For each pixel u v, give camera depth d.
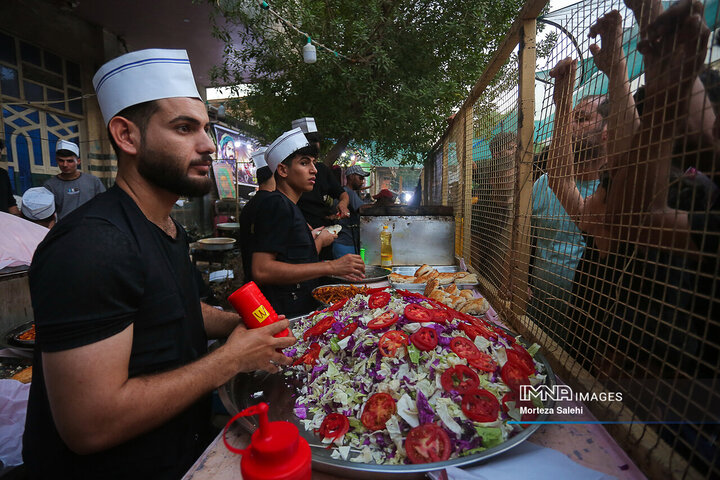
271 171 2.40
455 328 1.21
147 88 0.92
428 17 4.62
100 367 0.78
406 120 4.71
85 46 6.11
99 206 0.91
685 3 0.69
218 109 8.23
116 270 0.82
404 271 2.88
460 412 0.90
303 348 1.36
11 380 1.52
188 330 1.07
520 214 1.64
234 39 6.66
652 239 0.85
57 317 0.76
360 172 5.54
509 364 1.06
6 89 5.15
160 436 0.97
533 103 1.59
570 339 1.26
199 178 1.01
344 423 0.93
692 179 0.76
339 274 1.96
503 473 0.76
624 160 0.92
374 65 4.55
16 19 5.11
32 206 3.83
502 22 4.84
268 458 0.63
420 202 7.84
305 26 4.40
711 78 0.68
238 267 5.23
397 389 0.98
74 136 6.14
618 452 0.82
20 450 1.33
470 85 5.13
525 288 1.63
